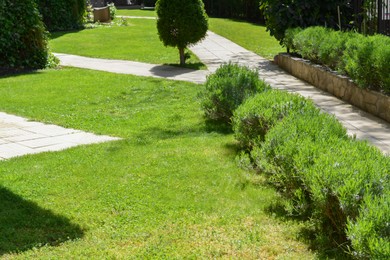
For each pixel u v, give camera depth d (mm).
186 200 4941
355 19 12898
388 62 7305
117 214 4668
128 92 10109
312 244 4016
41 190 5219
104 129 7625
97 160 6117
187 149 6422
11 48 13367
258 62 13508
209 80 7883
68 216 4629
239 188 5191
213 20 27828
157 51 15711
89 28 23156
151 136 7160
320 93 9336
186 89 10141
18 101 9500
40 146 6840
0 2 13133
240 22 26797
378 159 3980
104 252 3949
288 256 3832
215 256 3852
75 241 4168
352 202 3553
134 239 4180
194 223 4457
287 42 12336
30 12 13578
